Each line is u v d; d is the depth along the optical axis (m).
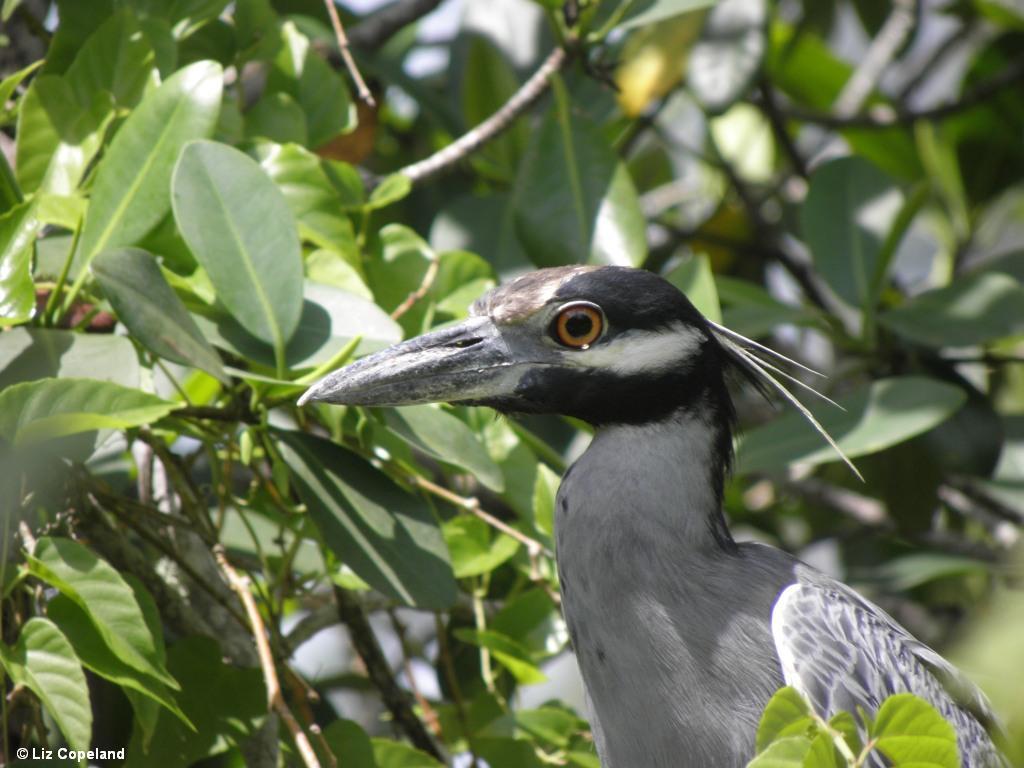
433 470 10.26
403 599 6.83
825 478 12.86
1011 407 12.70
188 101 7.02
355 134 10.23
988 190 13.24
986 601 11.03
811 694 6.67
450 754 8.48
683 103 13.34
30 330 6.61
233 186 6.87
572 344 7.16
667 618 7.00
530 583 9.09
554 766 8.06
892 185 10.65
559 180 8.71
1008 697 5.94
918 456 10.53
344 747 7.28
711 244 13.22
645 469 7.20
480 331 7.21
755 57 10.53
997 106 13.16
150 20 8.02
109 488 7.37
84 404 5.93
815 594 7.05
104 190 6.98
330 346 7.09
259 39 8.61
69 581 6.08
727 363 7.71
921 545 11.77
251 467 7.51
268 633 7.42
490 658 8.93
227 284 6.79
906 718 5.06
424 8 11.07
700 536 7.16
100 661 6.18
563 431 10.57
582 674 7.31
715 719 6.88
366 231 8.58
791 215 13.16
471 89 11.19
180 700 7.11
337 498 7.00
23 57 9.20
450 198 11.83
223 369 6.52
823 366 13.14
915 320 9.98
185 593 7.94
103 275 6.26
